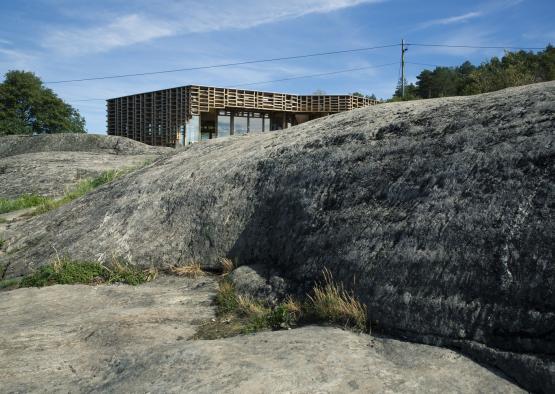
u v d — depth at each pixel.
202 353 3.08
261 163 5.57
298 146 5.35
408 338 3.26
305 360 2.93
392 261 3.59
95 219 6.71
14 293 5.36
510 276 2.99
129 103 30.72
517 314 2.87
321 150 5.00
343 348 3.14
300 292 4.12
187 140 27.09
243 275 4.68
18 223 8.73
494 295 3.01
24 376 3.19
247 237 5.15
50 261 6.22
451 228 3.42
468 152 3.73
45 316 4.48
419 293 3.33
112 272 5.64
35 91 39.25
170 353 3.14
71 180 12.49
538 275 2.88
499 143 3.59
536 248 2.96
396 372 2.81
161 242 5.79
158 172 7.18
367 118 5.16
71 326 4.07
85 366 3.30
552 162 3.22
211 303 4.50
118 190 7.20
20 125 38.72
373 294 3.58
